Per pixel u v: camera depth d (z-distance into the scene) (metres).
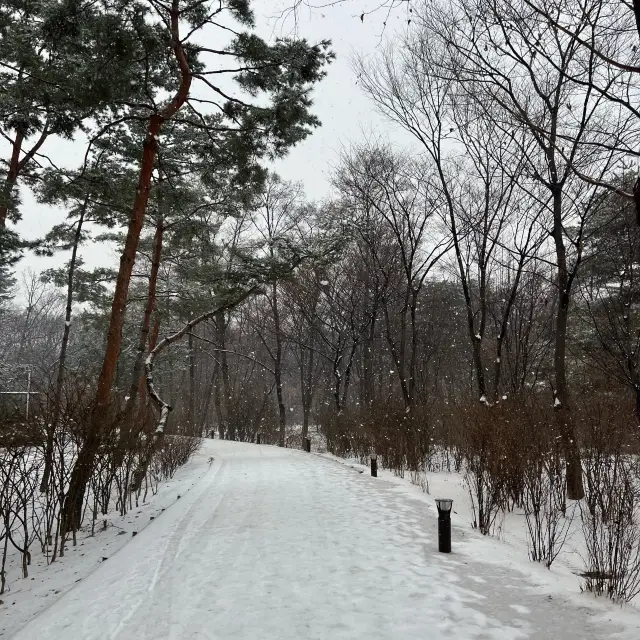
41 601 4.59
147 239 20.78
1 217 13.66
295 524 7.28
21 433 6.04
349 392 41.75
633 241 10.59
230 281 15.08
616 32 6.90
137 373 13.86
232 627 3.82
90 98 9.16
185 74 10.13
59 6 8.49
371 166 18.66
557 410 9.39
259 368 47.38
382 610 4.14
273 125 10.87
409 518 7.61
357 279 24.05
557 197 10.30
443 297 32.41
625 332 10.02
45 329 55.41
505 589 4.61
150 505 9.23
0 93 10.46
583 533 6.50
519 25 7.05
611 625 3.82
